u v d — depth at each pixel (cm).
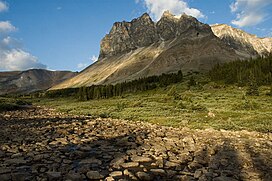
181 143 1731
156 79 16725
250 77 10256
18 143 1596
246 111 4128
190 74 19138
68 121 3061
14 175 970
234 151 1525
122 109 5278
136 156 1335
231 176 1060
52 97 18400
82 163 1192
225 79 12875
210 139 1912
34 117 3772
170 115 3912
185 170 1129
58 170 1067
